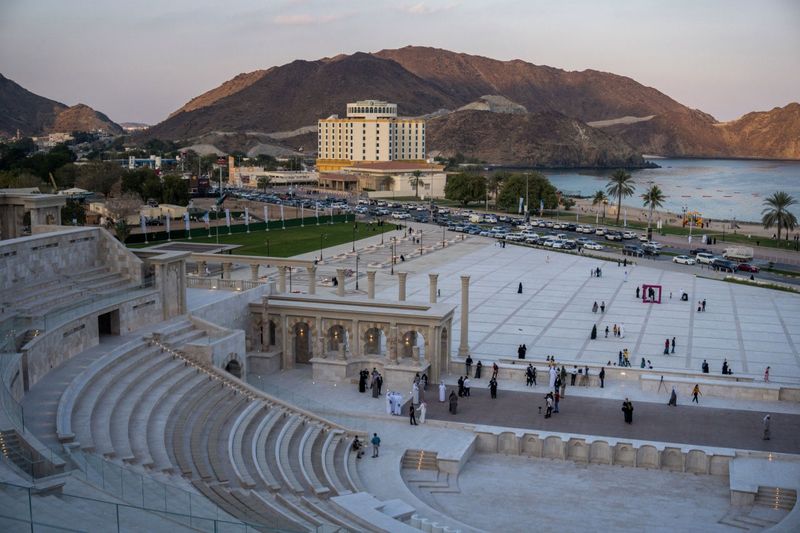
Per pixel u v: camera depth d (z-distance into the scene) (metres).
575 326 114.06
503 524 53.78
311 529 41.69
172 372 67.62
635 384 83.69
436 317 83.75
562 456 67.06
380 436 68.88
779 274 167.25
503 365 86.25
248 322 90.81
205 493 46.09
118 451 49.91
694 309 126.69
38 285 72.38
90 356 66.69
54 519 32.69
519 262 175.88
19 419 47.38
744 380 82.00
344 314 86.88
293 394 75.56
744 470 61.25
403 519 50.22
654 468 65.19
